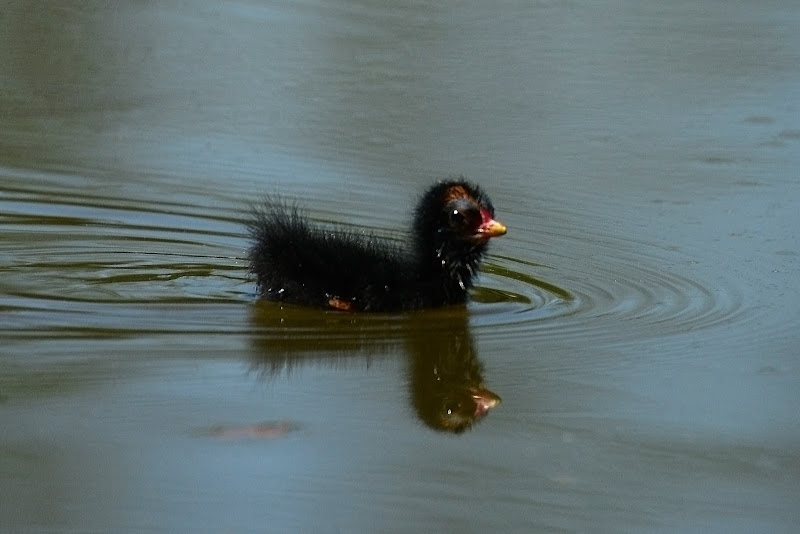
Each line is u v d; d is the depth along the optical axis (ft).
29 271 74.13
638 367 63.16
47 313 66.80
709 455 54.19
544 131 100.99
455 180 76.28
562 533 47.78
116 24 118.62
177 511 47.52
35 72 108.37
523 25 122.62
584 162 96.27
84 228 82.94
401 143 97.96
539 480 51.67
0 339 62.69
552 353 65.05
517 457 53.47
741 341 67.00
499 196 90.27
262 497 48.93
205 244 81.46
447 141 98.89
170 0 126.62
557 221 86.63
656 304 72.79
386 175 92.43
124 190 89.15
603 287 75.66
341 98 105.91
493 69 112.27
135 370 59.93
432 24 122.31
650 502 50.16
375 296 69.72
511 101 106.42
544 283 76.38
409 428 55.47
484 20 123.95
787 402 59.16
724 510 49.98
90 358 61.00
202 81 108.06
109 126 100.12
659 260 80.53
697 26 123.24
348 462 52.16
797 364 63.72
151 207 86.94
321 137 98.99
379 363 62.59
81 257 77.56
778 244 83.30
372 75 110.42
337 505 48.57
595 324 69.21
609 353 64.85
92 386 57.77
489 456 53.42
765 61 114.62
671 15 126.41
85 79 107.76
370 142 98.22
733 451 54.65
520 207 88.74
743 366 63.52
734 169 95.81
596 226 86.02
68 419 54.49
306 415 56.34
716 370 63.05
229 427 54.39
